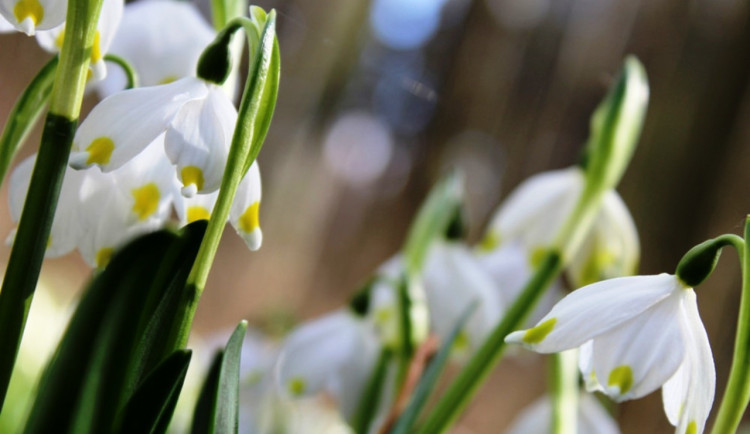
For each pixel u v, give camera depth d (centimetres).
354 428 45
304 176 260
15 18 32
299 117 252
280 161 256
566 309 33
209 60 33
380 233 274
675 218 216
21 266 32
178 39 38
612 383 33
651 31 230
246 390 50
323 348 45
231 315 227
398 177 272
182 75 38
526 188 47
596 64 237
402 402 43
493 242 46
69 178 34
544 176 47
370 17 243
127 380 32
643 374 33
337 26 237
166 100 33
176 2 39
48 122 32
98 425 32
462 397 39
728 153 216
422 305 44
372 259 274
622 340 33
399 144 269
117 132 32
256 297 238
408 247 45
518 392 182
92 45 32
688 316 34
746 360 33
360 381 45
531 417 46
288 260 256
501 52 250
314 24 234
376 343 45
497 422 177
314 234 265
